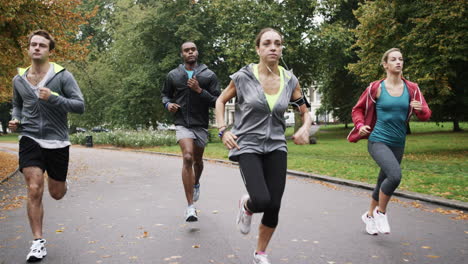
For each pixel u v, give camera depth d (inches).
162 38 1296.8
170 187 346.0
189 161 204.5
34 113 157.0
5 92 683.4
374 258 150.6
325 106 1734.7
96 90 1514.5
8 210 251.0
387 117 177.0
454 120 667.4
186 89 215.0
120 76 1520.7
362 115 184.1
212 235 184.7
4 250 165.0
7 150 990.4
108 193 316.8
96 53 1581.0
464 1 531.8
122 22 1414.9
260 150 129.3
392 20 625.9
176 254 156.9
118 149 1072.2
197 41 1267.2
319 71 1346.0
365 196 293.1
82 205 265.3
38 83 158.1
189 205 204.5
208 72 221.0
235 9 1154.0
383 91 178.5
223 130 130.6
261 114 130.3
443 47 541.0
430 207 247.1
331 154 711.7
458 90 618.8
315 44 1131.3
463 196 268.7
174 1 1278.3
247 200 134.0
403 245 167.2
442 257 151.3
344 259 149.8
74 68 1487.5
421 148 793.6
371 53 663.8
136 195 305.0
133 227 201.8
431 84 569.6
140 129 1332.4
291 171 436.1
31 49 156.3
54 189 165.9
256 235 184.1
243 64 1130.7
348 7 1251.8
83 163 611.5
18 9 397.7
